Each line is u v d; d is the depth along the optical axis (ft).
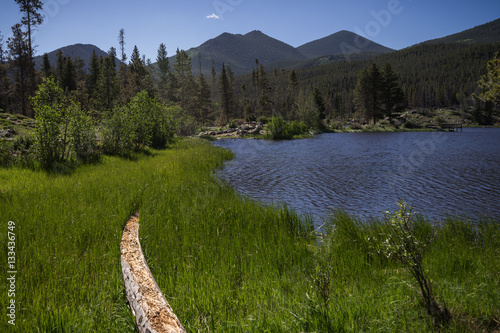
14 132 53.01
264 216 23.03
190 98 252.83
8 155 38.73
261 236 18.62
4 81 163.32
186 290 11.33
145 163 47.65
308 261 14.87
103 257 13.69
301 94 217.77
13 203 20.86
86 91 193.36
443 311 9.86
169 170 42.16
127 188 28.19
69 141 43.55
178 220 20.12
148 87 195.72
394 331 8.81
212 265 13.82
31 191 24.71
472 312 9.90
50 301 10.18
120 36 236.02
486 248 16.71
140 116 70.38
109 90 171.22
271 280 12.58
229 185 38.04
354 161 61.52
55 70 240.12
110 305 10.34
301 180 43.04
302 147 90.94
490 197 32.71
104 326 9.18
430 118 309.83
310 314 9.43
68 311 9.51
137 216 21.22
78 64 257.55
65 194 24.36
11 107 163.22
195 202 24.85
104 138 55.21
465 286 11.54
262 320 9.28
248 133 146.10
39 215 18.74
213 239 17.39
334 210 27.76
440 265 13.87
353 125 204.44
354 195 34.37
